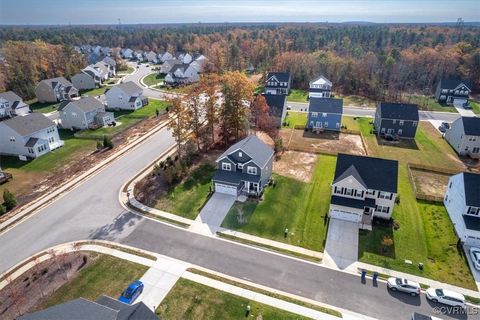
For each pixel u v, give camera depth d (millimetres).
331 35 191250
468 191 34375
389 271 30297
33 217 37812
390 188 36375
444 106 84500
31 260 31312
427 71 104500
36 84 98062
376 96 90688
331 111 64562
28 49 108000
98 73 109250
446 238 34812
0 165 51781
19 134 52656
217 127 63156
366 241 34156
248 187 42219
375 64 101062
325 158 53281
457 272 30250
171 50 168625
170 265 30688
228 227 36125
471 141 54031
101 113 68875
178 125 50281
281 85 93125
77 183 45188
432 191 44125
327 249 33031
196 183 44781
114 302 23641
